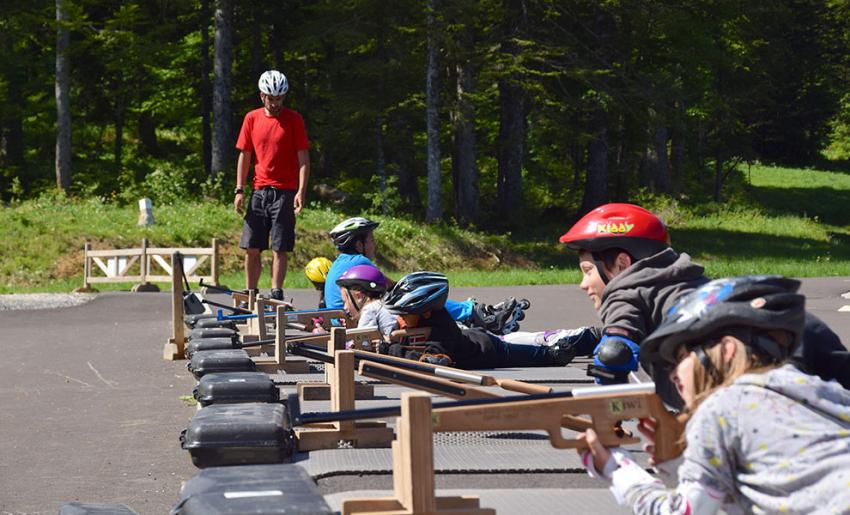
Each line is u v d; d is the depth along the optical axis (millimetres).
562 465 8227
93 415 12672
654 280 7543
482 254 72125
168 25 82875
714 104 102000
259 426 8055
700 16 87625
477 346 14242
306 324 17812
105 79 89812
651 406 5262
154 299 32156
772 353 4551
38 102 86562
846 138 172625
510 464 8250
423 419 5328
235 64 95938
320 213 69312
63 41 75000
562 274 51625
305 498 5477
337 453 8641
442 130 90000
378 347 13508
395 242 69125
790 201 130750
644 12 76812
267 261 60344
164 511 8383
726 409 4461
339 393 8938
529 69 74312
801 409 4391
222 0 76812
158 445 10906
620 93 76438
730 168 123562
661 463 5254
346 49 81812
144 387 14914
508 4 76812
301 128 20250
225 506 5320
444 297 13797
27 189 83500
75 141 95938
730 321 4512
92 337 21938
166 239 59906
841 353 5934
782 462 4340
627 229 7805
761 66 119062
